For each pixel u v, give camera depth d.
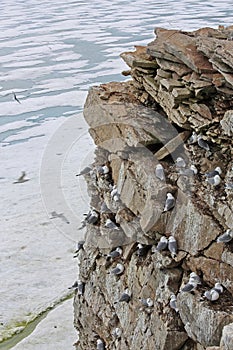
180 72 10.19
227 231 8.62
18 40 88.88
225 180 9.27
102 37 85.62
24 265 23.86
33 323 19.44
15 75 63.97
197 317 8.55
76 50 76.88
